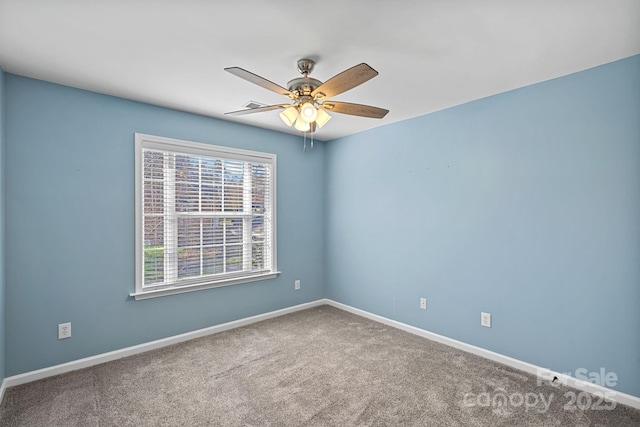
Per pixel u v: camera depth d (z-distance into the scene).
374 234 3.72
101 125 2.64
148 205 2.92
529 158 2.49
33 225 2.36
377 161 3.68
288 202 3.96
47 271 2.42
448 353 2.84
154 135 2.91
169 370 2.53
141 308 2.87
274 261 3.80
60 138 2.46
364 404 2.08
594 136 2.19
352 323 3.61
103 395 2.18
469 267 2.88
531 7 1.53
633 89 2.04
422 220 3.24
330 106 2.11
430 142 3.17
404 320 3.42
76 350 2.54
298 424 1.89
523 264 2.54
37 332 2.38
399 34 1.78
